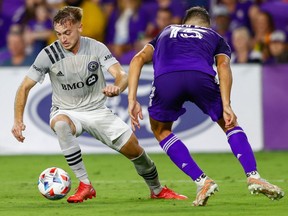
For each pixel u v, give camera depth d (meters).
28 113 38.50
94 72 21.28
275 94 38.25
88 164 33.75
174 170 31.12
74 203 20.67
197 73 19.05
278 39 41.78
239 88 38.25
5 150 38.69
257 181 18.41
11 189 24.97
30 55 44.00
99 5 45.94
